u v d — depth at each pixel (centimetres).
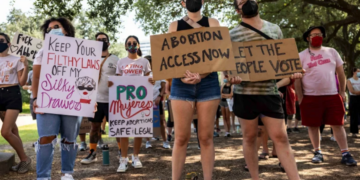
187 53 274
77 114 339
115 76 456
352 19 1470
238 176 394
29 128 1195
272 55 298
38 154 318
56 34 353
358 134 782
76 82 345
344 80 454
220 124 1268
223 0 1336
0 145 708
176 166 279
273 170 414
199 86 275
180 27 288
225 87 389
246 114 295
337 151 546
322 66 448
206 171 279
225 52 274
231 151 578
